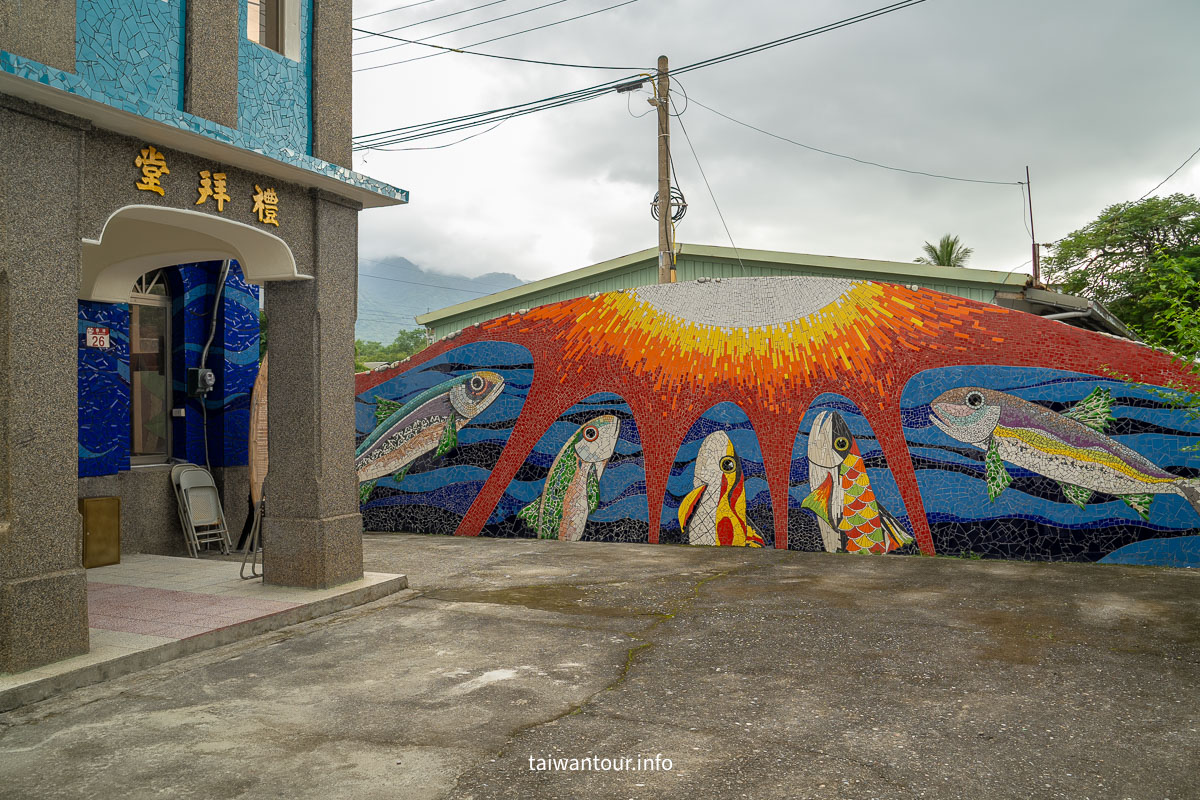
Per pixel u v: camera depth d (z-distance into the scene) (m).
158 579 7.00
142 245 7.18
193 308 9.25
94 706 4.25
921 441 8.58
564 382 9.89
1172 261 7.14
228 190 5.83
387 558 8.55
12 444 4.44
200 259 7.36
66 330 4.72
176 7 5.46
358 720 4.04
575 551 8.95
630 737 3.80
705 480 9.30
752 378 9.22
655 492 9.48
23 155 4.50
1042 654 5.04
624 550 9.01
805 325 9.09
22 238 4.49
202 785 3.33
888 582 7.19
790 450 9.02
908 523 8.59
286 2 6.49
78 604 4.73
